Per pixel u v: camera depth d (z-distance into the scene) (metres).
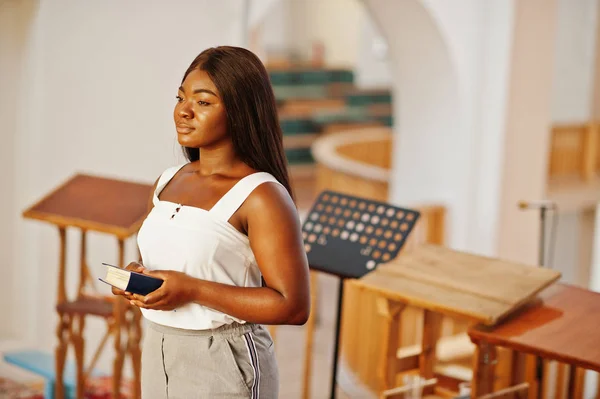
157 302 1.90
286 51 16.14
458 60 6.62
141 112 5.10
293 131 14.82
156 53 5.09
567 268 10.95
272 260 1.90
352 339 6.42
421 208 6.78
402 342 6.12
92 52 4.85
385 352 3.06
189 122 1.96
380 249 3.22
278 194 1.94
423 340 3.20
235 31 5.40
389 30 6.75
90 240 4.99
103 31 4.87
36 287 4.93
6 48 4.67
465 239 6.97
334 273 3.23
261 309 1.88
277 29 16.06
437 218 6.98
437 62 6.70
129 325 3.50
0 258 4.86
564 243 10.93
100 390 4.22
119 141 5.03
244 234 1.97
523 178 6.94
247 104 1.96
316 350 7.34
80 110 4.87
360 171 8.98
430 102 6.95
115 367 3.47
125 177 5.10
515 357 3.16
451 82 6.72
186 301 1.92
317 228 3.39
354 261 3.23
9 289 4.91
